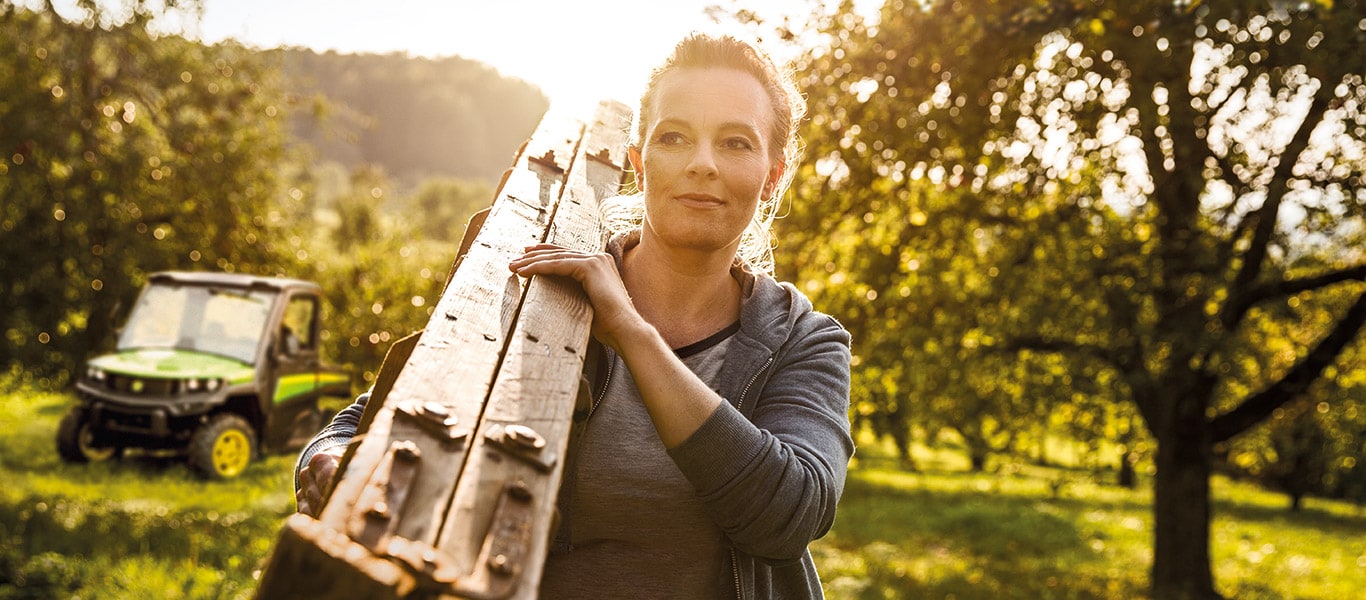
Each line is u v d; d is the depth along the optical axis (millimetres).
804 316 1402
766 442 1100
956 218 8680
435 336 922
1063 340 10148
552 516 756
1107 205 8844
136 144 10016
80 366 10195
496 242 1212
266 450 12656
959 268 9578
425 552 641
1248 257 9414
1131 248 8703
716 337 1355
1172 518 10570
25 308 9336
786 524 1114
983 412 11078
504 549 680
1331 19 6168
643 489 1276
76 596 6312
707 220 1296
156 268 12047
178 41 10719
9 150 8945
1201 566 10570
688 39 1330
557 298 1082
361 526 663
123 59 10266
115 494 10516
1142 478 29094
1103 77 7266
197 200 11219
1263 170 8250
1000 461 12188
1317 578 14055
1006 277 8930
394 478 710
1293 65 6730
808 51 7164
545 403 872
